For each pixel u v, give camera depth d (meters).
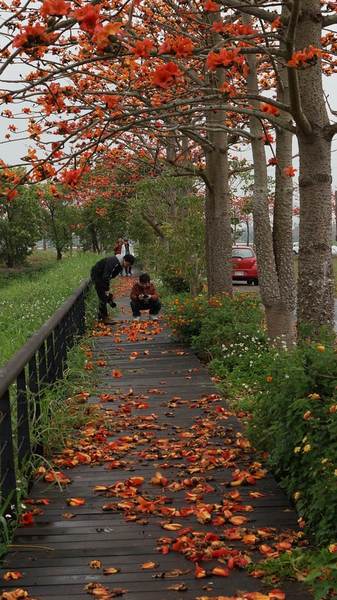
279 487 5.84
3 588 4.20
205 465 6.38
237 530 4.91
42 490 5.93
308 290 7.45
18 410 5.89
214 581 4.24
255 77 9.89
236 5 6.28
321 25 7.20
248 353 10.91
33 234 57.56
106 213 37.69
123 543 4.85
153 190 22.67
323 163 7.30
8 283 43.59
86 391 9.45
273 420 6.34
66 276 29.89
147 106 8.83
